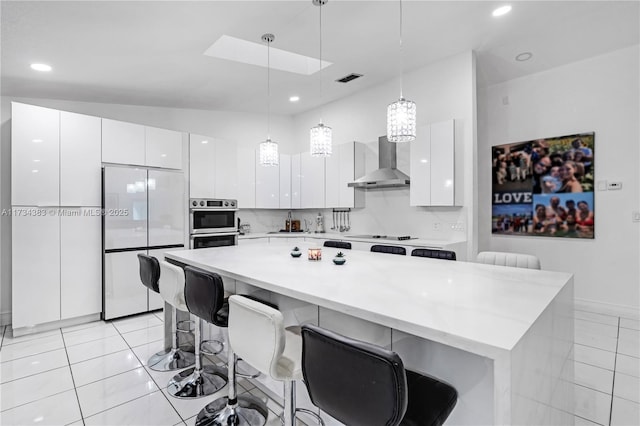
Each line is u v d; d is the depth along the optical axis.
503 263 2.53
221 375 2.50
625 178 3.59
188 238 4.42
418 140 4.03
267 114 5.95
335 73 4.17
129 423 1.99
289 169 5.76
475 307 1.29
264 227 6.00
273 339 1.35
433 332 1.07
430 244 3.64
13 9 2.41
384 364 0.91
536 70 4.11
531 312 1.22
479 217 4.70
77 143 3.60
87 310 3.67
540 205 4.16
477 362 1.27
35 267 3.38
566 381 1.69
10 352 2.95
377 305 1.32
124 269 3.83
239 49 3.59
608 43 3.46
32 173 3.35
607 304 3.73
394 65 3.99
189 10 2.60
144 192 3.98
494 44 3.48
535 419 1.13
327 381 1.06
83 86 3.82
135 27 2.76
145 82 3.91
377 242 4.12
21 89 3.71
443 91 3.90
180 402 2.19
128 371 2.60
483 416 1.26
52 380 2.47
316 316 1.93
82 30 2.73
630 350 2.87
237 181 5.05
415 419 1.09
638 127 3.51
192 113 5.18
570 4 2.77
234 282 2.62
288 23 2.94
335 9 2.74
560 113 4.00
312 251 2.50
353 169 4.79
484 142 4.64
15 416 2.05
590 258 3.83
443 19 2.97
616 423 1.95
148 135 4.10
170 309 2.96
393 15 2.88
